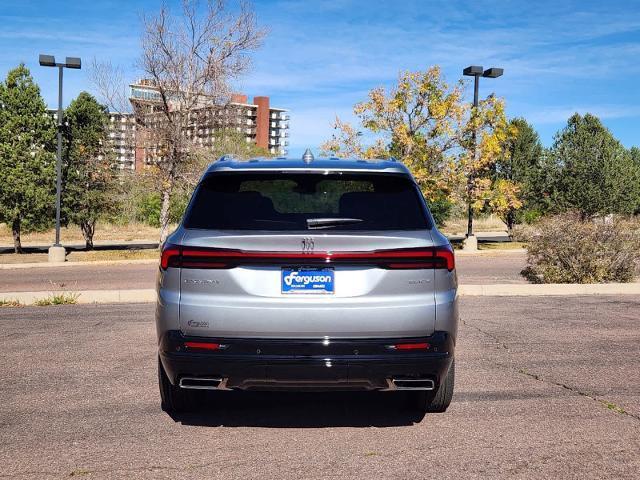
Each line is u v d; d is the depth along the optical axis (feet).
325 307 12.86
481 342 23.93
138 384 18.26
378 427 14.71
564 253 41.63
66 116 101.19
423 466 12.37
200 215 13.74
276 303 12.89
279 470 12.19
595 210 104.37
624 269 41.57
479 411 15.83
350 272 13.00
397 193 14.10
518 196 108.88
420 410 15.81
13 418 15.31
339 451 13.19
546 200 108.37
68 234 156.35
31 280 56.18
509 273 55.67
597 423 14.88
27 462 12.59
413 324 13.04
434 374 13.30
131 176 86.02
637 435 14.07
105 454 13.01
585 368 20.02
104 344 23.57
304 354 12.85
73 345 23.39
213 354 12.95
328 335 12.91
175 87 81.87
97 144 101.81
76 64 78.74
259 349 12.86
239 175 14.16
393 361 12.91
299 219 13.41
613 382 18.40
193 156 83.87
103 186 103.04
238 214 13.55
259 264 12.96
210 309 12.97
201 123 84.89
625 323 27.84
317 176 14.10
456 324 13.57
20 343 23.76
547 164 109.19
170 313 13.19
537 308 32.12
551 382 18.40
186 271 13.17
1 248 114.32
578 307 32.42
